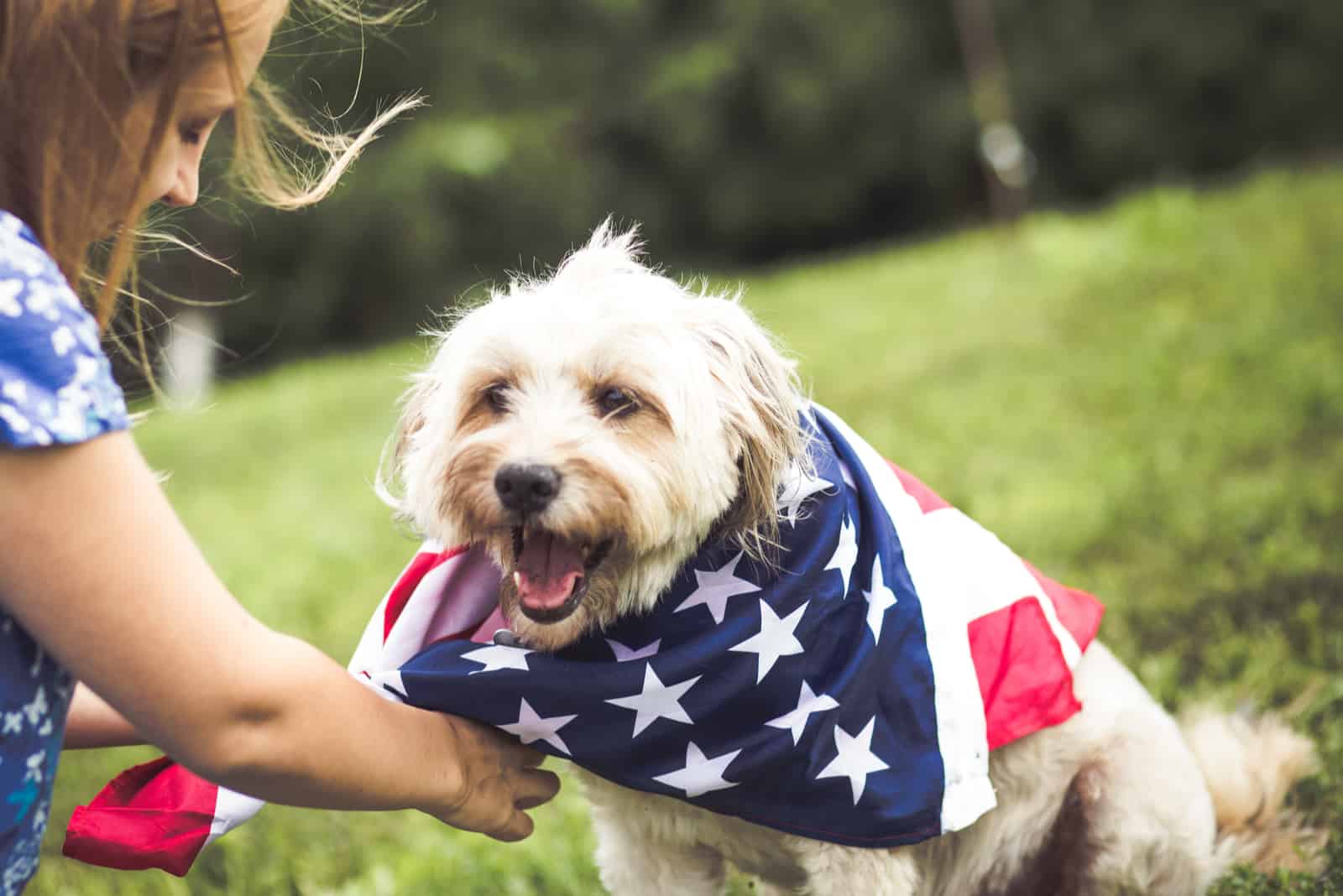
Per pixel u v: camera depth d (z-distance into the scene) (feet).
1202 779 9.41
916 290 37.55
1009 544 17.34
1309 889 9.33
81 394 4.38
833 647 7.41
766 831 8.04
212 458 32.27
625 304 7.55
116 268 4.91
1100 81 72.33
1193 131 73.82
